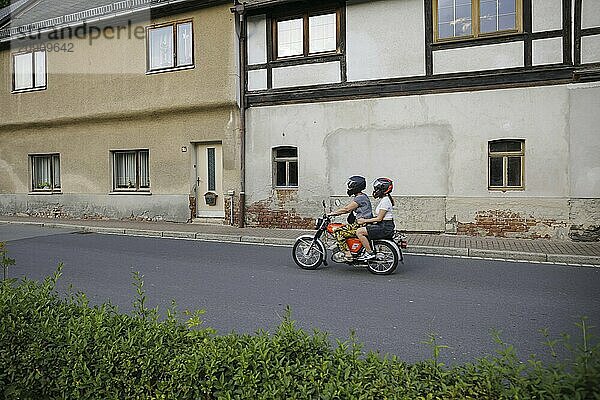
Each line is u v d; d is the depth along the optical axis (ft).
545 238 40.65
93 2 64.08
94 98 60.64
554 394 7.61
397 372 8.87
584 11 39.32
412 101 44.39
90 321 11.35
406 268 31.22
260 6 48.67
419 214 44.27
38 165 66.39
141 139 58.03
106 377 9.97
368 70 45.98
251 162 51.16
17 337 11.29
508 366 8.66
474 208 42.55
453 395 8.21
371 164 45.98
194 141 54.70
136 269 31.30
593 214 39.34
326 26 47.91
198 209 55.62
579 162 39.60
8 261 16.37
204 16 53.31
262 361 9.37
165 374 9.63
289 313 12.21
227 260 34.35
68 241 44.32
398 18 44.73
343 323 20.11
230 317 21.04
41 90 64.44
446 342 17.84
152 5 54.80
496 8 41.75
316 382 8.80
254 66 50.72
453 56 42.98
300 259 31.50
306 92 48.32
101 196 60.90
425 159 44.01
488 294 24.54
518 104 41.11
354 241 29.89
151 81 56.85
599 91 38.91
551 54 40.24
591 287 25.89
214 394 9.02
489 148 42.29
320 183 48.14
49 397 10.62
